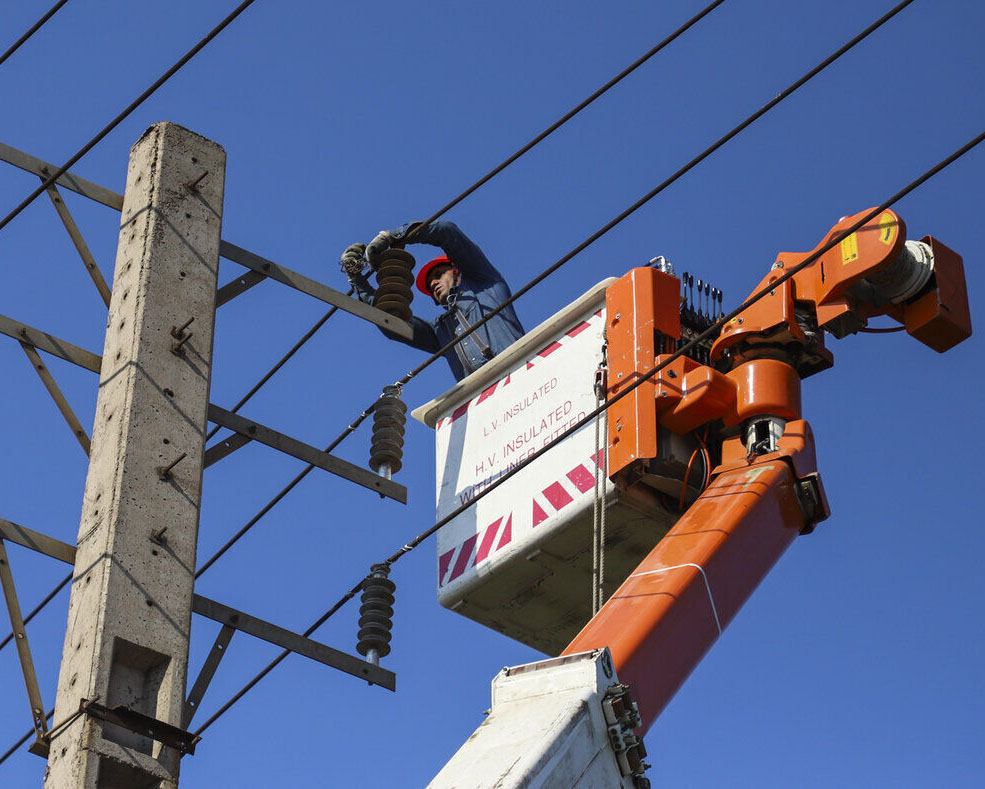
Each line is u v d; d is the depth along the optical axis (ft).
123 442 22.25
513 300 27.78
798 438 31.55
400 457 29.45
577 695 22.59
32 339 23.86
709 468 31.81
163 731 20.34
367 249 34.40
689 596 27.12
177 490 22.39
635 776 22.50
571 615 35.32
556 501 33.12
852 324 32.19
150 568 21.53
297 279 26.45
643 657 25.46
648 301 32.71
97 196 25.75
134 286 23.90
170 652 21.06
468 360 37.99
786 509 30.63
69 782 19.58
